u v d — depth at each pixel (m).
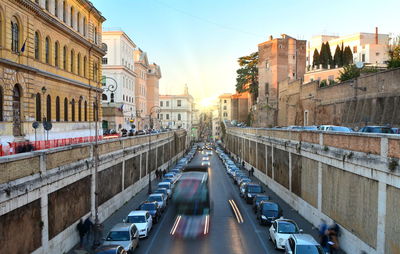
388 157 15.02
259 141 47.75
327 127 31.00
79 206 21.81
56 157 18.55
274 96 70.81
